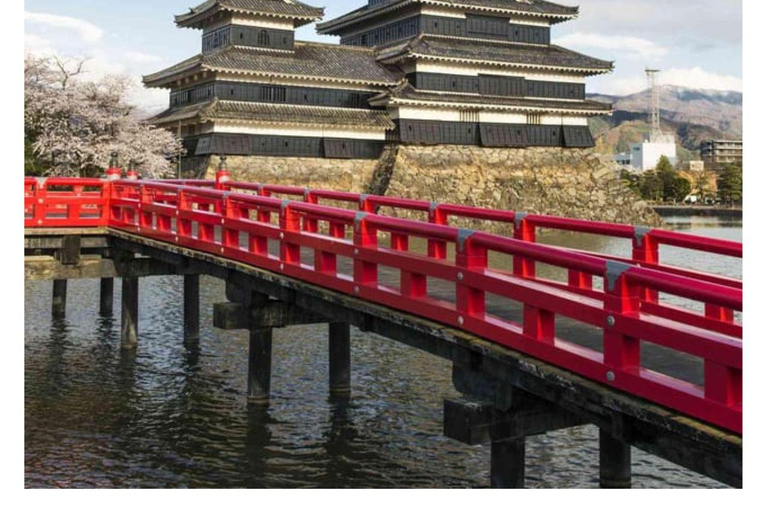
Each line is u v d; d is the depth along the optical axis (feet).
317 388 55.72
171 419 49.14
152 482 39.45
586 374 23.68
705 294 19.92
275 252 63.87
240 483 39.32
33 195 65.72
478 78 211.61
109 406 51.78
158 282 112.88
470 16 213.25
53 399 53.31
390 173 199.41
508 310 32.91
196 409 51.16
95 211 69.62
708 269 133.18
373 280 35.63
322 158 196.75
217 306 48.49
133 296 68.03
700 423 20.15
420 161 204.54
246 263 46.96
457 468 41.32
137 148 174.81
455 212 42.42
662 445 22.13
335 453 43.34
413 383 57.26
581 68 220.64
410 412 50.52
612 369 22.81
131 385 56.80
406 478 39.99
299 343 70.28
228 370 61.16
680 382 21.35
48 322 79.30
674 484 38.91
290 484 39.24
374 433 46.50
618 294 22.59
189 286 69.31
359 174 202.39
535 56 216.33
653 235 34.83
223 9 183.01
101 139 172.65
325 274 38.32
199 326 77.41
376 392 54.90
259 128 187.42
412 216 196.13
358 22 228.43
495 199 211.41
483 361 27.86
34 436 45.98
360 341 71.46
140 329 76.74
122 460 42.34
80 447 44.29
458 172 209.15
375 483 39.29
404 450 43.86
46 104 165.78
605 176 233.76
